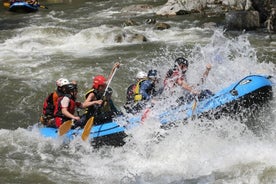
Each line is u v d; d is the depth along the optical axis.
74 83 12.88
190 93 12.73
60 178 10.68
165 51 22.02
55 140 12.60
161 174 10.75
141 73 13.23
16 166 11.23
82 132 12.50
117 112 12.91
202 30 26.78
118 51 22.47
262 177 9.97
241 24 26.55
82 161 11.63
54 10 38.25
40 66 20.22
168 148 11.76
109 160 11.64
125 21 29.16
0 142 12.66
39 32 26.56
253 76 12.84
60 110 12.84
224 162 10.81
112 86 17.06
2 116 14.98
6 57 22.14
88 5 40.19
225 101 12.35
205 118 12.26
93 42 24.83
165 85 12.90
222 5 33.44
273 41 23.31
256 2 27.53
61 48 23.86
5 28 30.02
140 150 11.86
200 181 10.20
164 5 34.25
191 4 32.75
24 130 13.55
